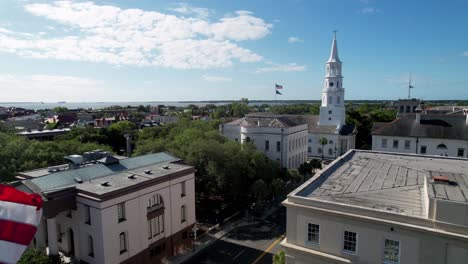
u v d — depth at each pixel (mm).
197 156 54062
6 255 11500
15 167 46812
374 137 69062
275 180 54938
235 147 57156
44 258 30750
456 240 18688
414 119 67938
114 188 33594
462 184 22859
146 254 36906
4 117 192000
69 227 35469
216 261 39062
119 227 33438
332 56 96688
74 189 33781
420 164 34500
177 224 41469
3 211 11945
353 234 22016
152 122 181750
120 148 100750
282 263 27156
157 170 41625
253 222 50344
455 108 119062
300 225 23750
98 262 32594
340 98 97500
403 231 20156
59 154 53500
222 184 51156
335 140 96250
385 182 28438
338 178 29875
